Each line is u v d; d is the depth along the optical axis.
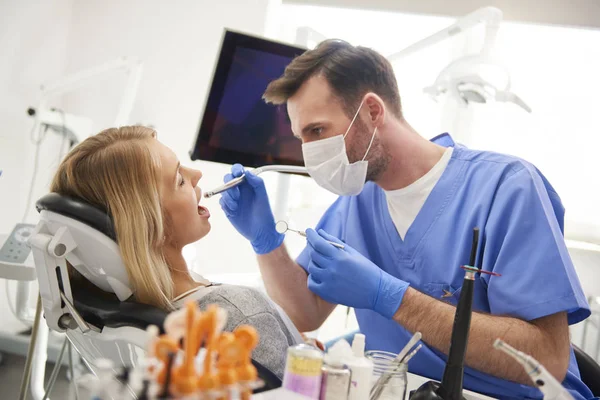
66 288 1.11
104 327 1.11
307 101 1.48
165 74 2.95
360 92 1.49
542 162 2.76
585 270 2.59
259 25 2.82
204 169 2.90
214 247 2.89
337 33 2.96
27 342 2.32
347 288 1.32
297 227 2.94
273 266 1.71
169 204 1.22
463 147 1.66
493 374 1.28
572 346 1.68
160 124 2.96
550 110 2.74
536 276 1.30
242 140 1.79
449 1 2.60
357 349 0.97
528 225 1.36
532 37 2.74
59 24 2.91
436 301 1.32
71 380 2.07
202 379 0.65
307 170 1.56
